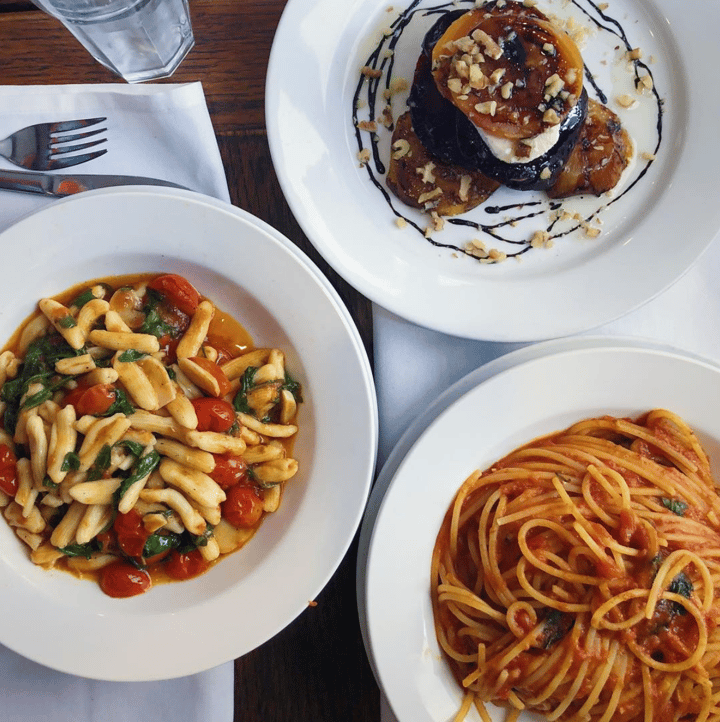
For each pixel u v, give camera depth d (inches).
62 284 18.4
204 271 18.5
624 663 19.4
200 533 17.9
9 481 17.8
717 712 19.5
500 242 20.9
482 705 19.7
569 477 20.2
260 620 18.4
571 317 20.4
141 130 19.9
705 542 19.9
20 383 18.2
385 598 18.7
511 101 18.6
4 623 17.8
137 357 18.1
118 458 17.6
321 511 18.5
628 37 21.0
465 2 20.5
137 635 18.3
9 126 19.6
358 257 20.1
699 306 21.3
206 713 20.6
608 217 21.1
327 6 19.4
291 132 19.4
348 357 18.3
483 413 18.8
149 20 18.9
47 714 20.4
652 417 19.9
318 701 21.2
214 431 18.1
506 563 20.4
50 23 20.2
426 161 20.1
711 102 20.5
